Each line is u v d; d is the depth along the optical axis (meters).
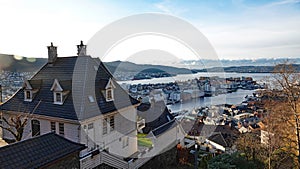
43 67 17.59
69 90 14.88
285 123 19.27
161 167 15.77
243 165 14.88
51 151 9.19
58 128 14.24
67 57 17.11
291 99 18.64
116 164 13.79
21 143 8.77
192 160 16.50
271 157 18.19
